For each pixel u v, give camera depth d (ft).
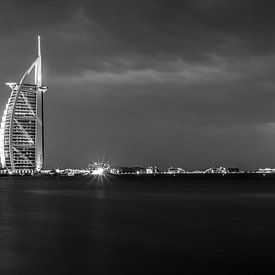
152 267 85.20
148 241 114.42
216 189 479.82
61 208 217.36
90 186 584.81
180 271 82.02
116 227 142.41
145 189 479.00
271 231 131.44
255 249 102.42
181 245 108.17
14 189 472.03
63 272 81.71
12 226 145.59
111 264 87.66
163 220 162.91
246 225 146.72
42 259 92.27
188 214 185.78
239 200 282.77
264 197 318.24
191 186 590.14
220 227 141.49
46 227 142.92
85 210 206.08
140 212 195.11
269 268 83.82
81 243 111.65
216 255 95.76
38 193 381.60
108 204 247.09
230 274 79.92
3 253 98.89
